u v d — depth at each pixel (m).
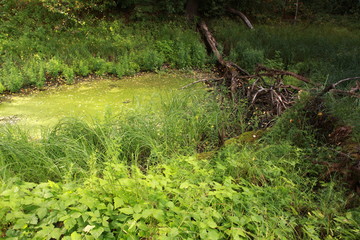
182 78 7.79
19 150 3.23
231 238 2.22
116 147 3.47
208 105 4.98
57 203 2.13
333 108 3.72
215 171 3.10
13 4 10.30
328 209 2.55
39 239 1.94
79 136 3.64
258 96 5.50
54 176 3.14
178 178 2.82
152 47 9.14
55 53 8.05
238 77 6.17
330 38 10.84
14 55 7.57
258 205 2.53
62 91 6.60
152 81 7.49
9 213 2.01
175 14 12.16
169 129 4.04
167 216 2.28
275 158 3.31
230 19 13.61
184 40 9.54
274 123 4.50
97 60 7.89
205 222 2.15
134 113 4.32
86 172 3.00
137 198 2.33
